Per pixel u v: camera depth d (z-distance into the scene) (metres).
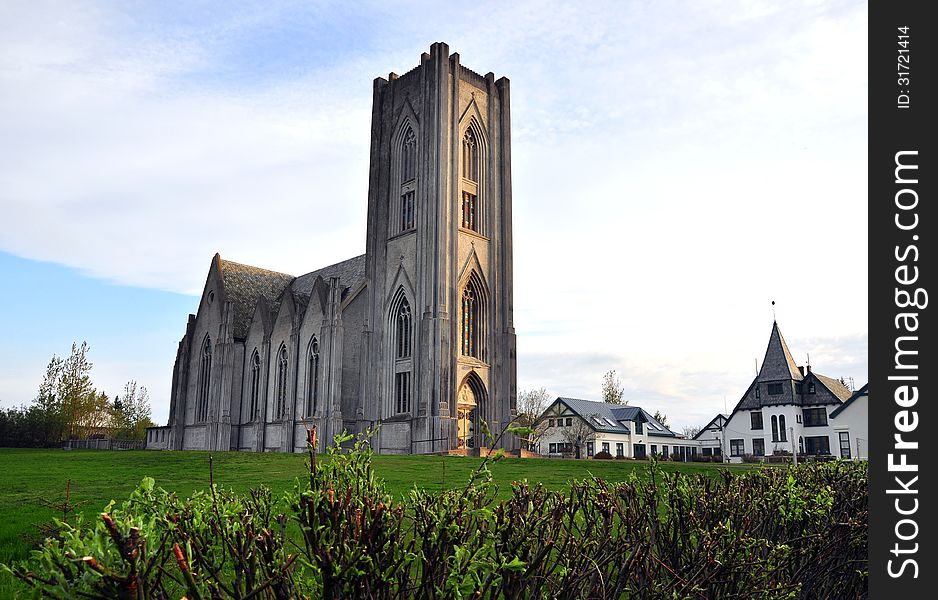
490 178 67.50
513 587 5.72
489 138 68.19
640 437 97.12
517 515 6.14
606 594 6.41
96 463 39.00
